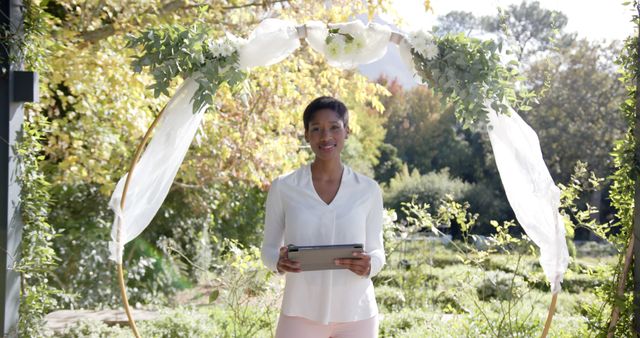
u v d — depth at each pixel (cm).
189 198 937
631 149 359
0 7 368
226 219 1119
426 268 820
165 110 322
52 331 566
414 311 600
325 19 666
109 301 785
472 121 319
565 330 472
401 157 2583
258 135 707
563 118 2039
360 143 2062
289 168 707
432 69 314
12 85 375
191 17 601
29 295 406
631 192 368
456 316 506
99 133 646
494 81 314
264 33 321
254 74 648
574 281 861
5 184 375
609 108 2031
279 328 295
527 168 318
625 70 372
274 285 506
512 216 1956
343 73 736
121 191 324
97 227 802
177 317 551
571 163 2016
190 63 311
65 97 620
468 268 525
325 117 289
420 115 2588
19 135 387
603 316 391
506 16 340
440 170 2411
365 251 299
